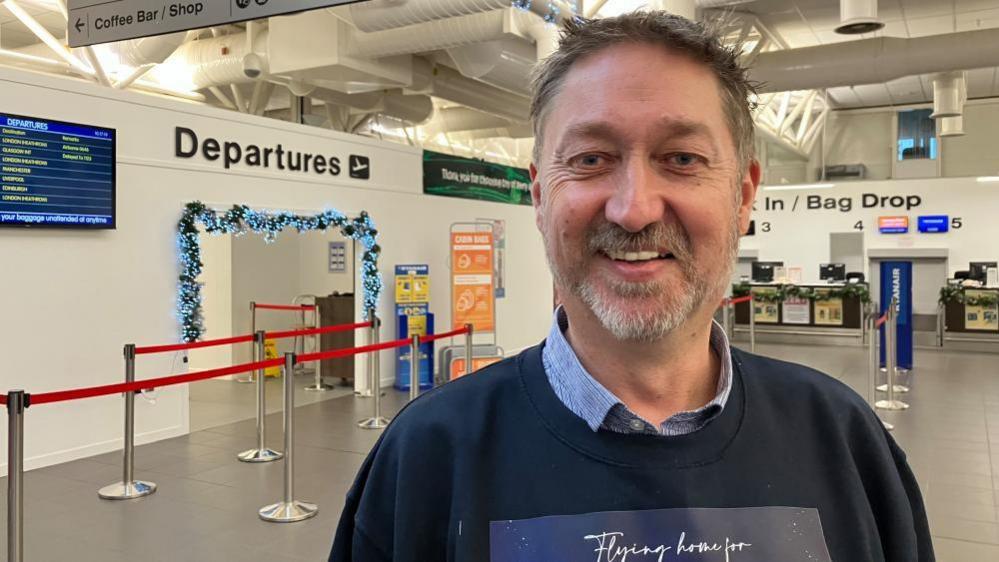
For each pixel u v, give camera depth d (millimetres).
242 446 6121
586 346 1044
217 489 4941
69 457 5691
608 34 966
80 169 5680
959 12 10430
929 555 1157
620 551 927
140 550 3902
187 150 6578
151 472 5352
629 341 983
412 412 1073
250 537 4078
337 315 9391
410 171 9328
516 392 1044
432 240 9719
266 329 10164
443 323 9891
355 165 8461
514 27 6930
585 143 965
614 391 1053
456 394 1066
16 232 5383
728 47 1007
